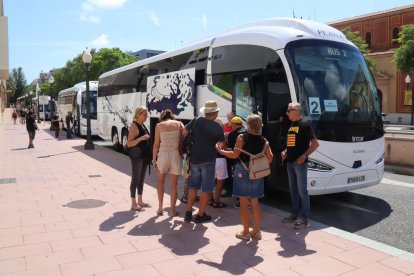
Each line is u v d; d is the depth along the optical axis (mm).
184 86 11273
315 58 8047
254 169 5809
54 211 7457
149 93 13812
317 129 7516
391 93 47344
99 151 18250
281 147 7816
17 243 5715
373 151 8164
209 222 6805
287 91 7715
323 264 5020
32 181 10594
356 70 8438
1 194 8953
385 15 48844
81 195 8852
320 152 7492
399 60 35844
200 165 6652
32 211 7449
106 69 50219
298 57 7867
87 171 12312
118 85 17938
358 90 8297
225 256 5277
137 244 5691
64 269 4832
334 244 5734
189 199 6789
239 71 9008
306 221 6500
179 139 7121
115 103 18297
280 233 6242
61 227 6461
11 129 36781
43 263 5008
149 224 6648
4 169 12742
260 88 8367
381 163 8391
